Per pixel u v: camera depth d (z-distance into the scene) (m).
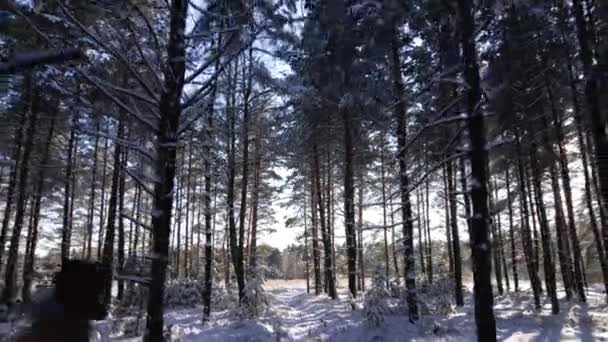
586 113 15.38
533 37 12.74
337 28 8.41
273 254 61.12
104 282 2.30
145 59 6.53
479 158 7.79
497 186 22.86
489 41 10.50
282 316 16.97
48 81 5.84
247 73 14.66
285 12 7.58
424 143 15.67
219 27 7.18
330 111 15.02
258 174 26.12
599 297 21.94
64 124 17.83
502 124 14.31
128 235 31.73
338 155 23.03
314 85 10.56
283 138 18.28
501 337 12.33
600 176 10.04
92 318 2.20
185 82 6.81
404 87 12.12
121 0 6.21
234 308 16.22
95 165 23.05
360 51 9.02
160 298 6.43
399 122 13.66
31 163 19.44
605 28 10.91
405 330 12.62
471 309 18.34
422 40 10.95
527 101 15.47
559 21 12.38
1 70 1.76
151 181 6.71
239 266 17.84
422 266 28.84
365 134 17.45
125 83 8.62
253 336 12.30
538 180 17.41
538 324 13.86
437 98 12.06
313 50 8.84
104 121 7.83
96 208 29.45
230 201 17.72
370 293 13.44
